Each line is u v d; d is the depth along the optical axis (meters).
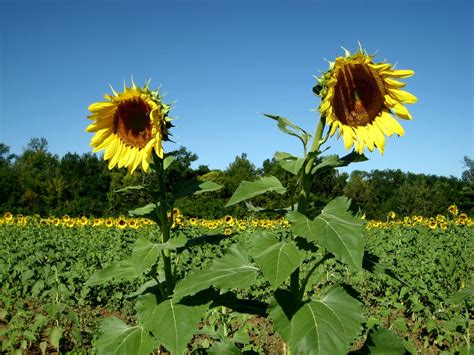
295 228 2.81
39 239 16.27
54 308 6.05
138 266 3.22
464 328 5.93
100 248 14.73
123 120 3.58
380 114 3.10
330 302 3.02
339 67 2.94
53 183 46.47
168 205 3.71
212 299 3.29
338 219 2.87
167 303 3.29
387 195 53.16
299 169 3.06
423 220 22.22
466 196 39.44
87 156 57.84
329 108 2.96
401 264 11.18
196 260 11.50
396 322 5.52
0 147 97.88
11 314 7.27
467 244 15.33
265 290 8.89
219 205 28.70
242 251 3.41
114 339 3.38
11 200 43.69
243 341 4.33
